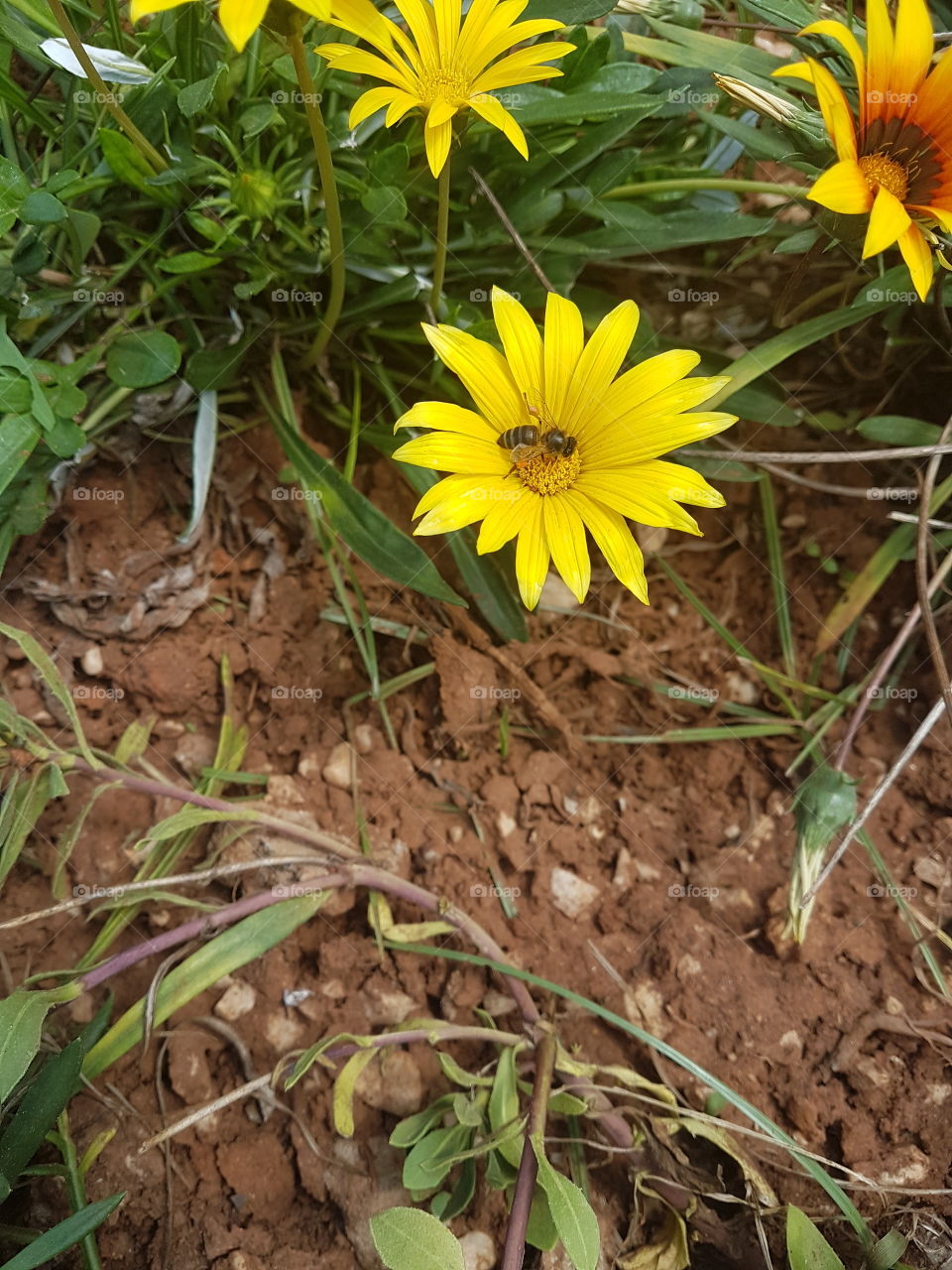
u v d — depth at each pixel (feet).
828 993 0.67
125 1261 0.57
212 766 0.71
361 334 0.79
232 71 0.67
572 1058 0.65
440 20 0.57
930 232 0.56
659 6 0.75
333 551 0.75
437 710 0.76
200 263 0.67
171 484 0.75
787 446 0.84
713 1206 0.61
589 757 0.76
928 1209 0.61
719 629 0.79
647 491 0.55
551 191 0.74
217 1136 0.61
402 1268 0.48
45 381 0.66
